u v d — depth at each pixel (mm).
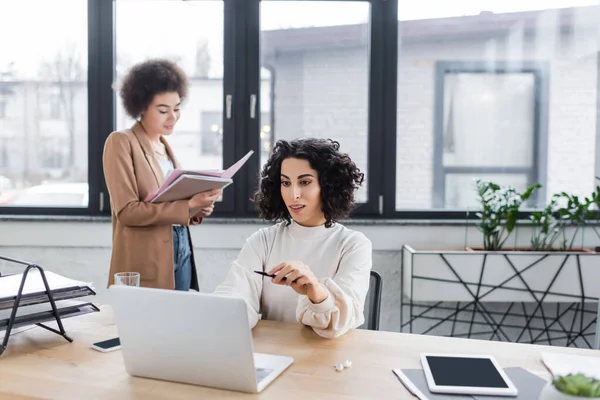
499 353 1308
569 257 2615
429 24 2963
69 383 1131
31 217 2904
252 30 2967
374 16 2955
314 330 1415
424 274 2637
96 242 2902
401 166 3023
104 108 3000
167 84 2148
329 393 1080
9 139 3041
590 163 2980
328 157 1540
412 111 3002
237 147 3020
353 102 3004
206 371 1097
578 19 2926
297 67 2998
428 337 1422
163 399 1058
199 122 3012
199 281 2926
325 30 2975
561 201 2994
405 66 2986
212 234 2891
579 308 2871
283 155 1576
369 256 1587
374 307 1670
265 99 3012
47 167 3051
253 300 1587
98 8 2969
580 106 2965
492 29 2953
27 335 1431
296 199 1530
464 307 2908
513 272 2623
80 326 1509
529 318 2898
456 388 1074
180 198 2047
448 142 3010
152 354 1129
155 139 2252
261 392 1084
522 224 2820
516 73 2969
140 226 2082
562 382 874
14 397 1064
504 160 3008
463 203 3027
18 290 1351
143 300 1099
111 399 1055
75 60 3006
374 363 1236
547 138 2988
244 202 3023
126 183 2064
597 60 2941
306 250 1603
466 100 2990
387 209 3020
